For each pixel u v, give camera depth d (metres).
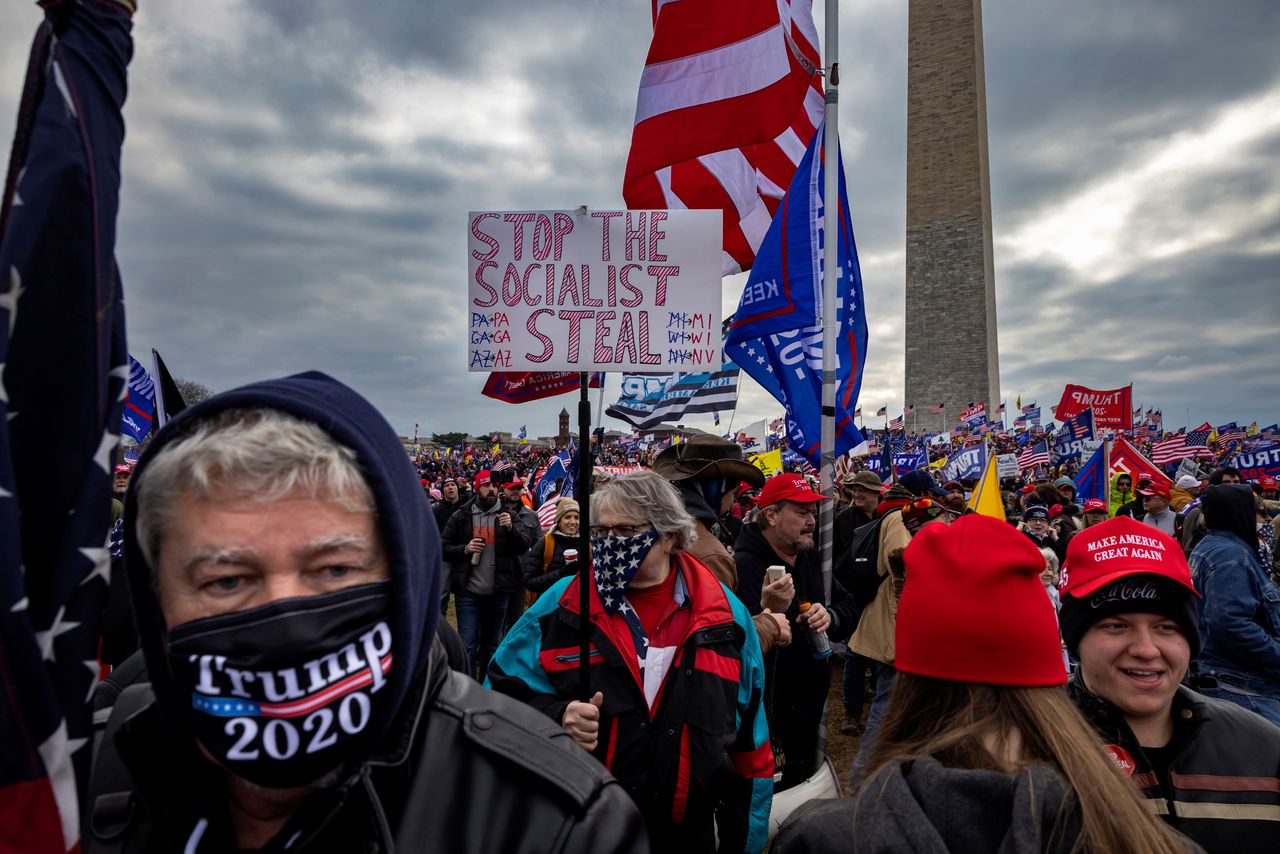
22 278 0.72
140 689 1.14
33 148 0.73
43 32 0.75
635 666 2.37
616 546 2.44
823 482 4.21
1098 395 18.41
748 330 4.75
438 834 0.98
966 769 1.12
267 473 0.84
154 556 0.90
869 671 7.34
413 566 0.94
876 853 1.01
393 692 0.90
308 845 0.92
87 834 0.96
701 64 4.86
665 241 3.00
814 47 5.25
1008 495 12.05
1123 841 1.01
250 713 0.85
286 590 0.86
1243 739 1.79
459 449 60.16
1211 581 3.57
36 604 0.75
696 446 4.29
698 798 2.26
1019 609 1.23
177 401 4.97
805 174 4.66
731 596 2.56
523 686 2.45
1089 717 1.95
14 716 0.71
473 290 3.00
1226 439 34.66
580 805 1.01
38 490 0.75
